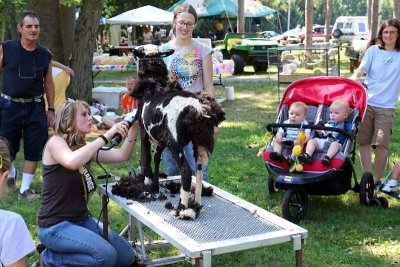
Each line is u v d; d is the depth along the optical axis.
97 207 5.59
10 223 2.38
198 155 3.47
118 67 13.56
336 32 31.53
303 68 14.89
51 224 3.54
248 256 4.46
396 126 9.83
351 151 5.51
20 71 5.75
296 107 5.53
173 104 3.38
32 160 5.99
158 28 33.47
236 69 18.88
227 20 31.72
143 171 3.96
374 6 20.09
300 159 5.11
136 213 3.51
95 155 3.78
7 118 5.81
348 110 5.46
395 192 5.44
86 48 11.30
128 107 9.33
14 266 2.38
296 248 3.21
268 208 5.66
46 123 6.02
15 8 13.16
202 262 2.94
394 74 5.70
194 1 29.73
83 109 3.54
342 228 5.04
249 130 9.68
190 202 3.57
